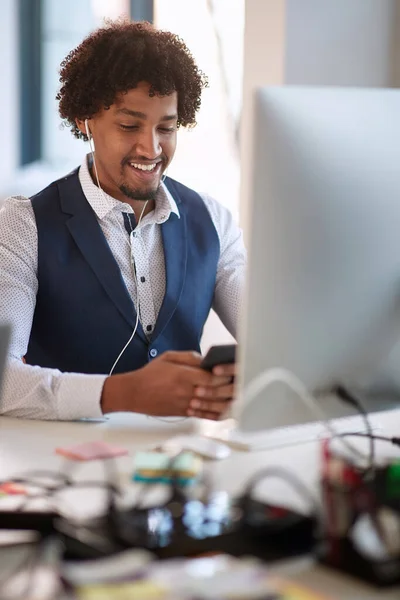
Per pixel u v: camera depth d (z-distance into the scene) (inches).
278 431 64.9
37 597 37.6
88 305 86.0
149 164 85.3
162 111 84.4
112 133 84.8
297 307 52.6
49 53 158.6
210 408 66.8
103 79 83.8
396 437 64.4
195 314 90.1
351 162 52.6
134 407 68.9
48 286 86.1
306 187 51.1
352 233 53.4
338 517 42.9
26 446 63.3
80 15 160.4
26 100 158.1
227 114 153.3
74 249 86.6
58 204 88.0
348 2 110.3
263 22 108.7
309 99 50.9
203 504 48.3
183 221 92.0
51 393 71.1
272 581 39.6
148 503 50.0
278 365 52.9
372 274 55.0
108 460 59.6
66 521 45.8
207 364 66.5
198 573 39.6
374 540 42.3
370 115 53.1
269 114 49.6
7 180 155.6
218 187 155.8
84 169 89.4
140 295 88.1
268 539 44.1
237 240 96.2
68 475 55.8
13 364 73.6
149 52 83.8
